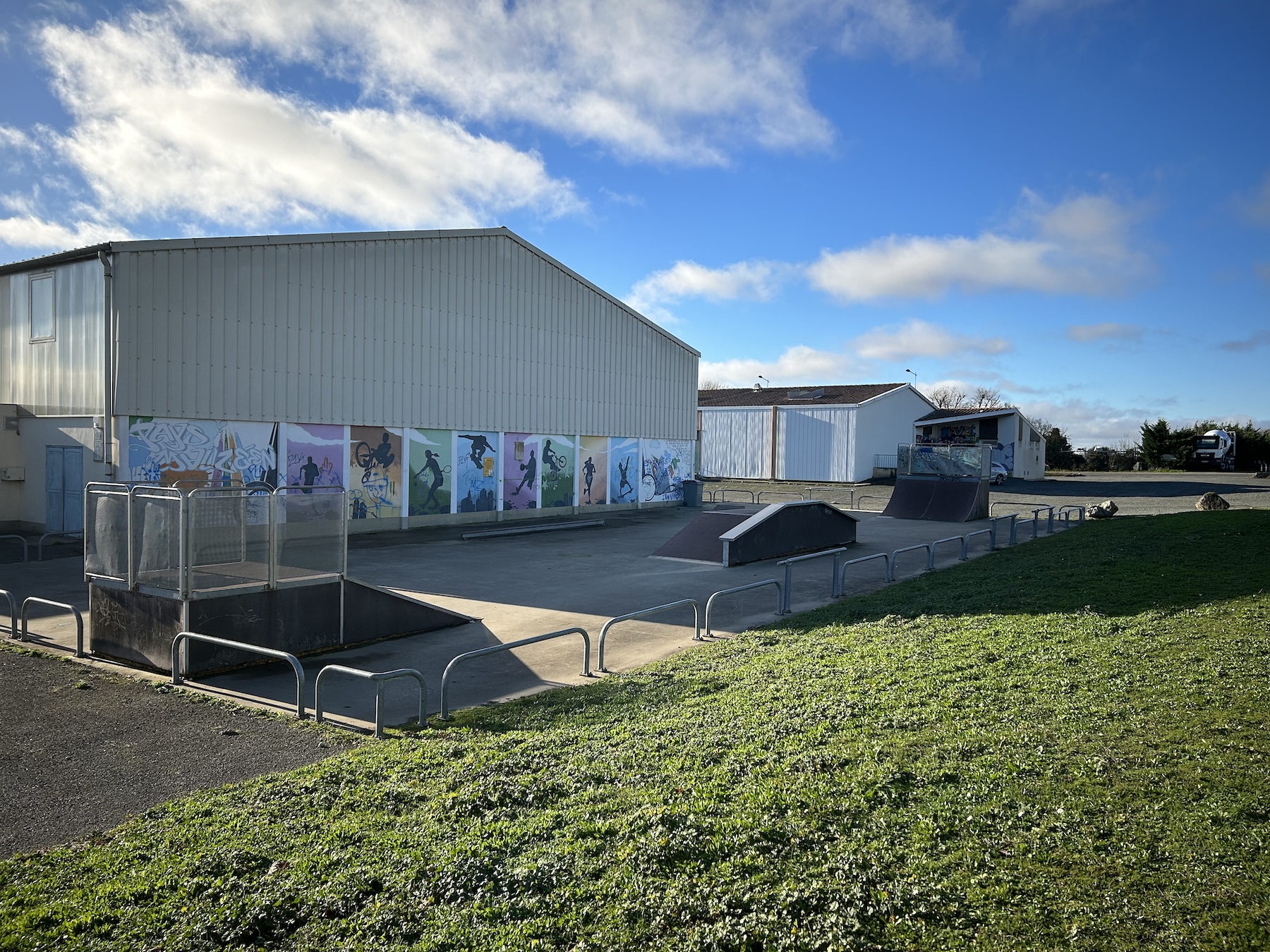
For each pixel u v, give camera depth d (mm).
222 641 8711
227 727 7754
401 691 9094
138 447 19562
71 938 4145
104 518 10500
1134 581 12688
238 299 21453
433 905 4379
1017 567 15969
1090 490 44250
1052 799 5098
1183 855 4379
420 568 18312
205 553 9773
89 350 19938
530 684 9336
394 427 25734
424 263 26531
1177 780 5230
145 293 19594
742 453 55594
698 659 9930
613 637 11703
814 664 9070
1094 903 4035
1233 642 8469
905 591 14172
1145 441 69688
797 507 20922
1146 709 6609
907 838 4785
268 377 22203
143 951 4023
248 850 5023
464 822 5348
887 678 8109
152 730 7660
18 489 22484
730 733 6824
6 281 22719
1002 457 55188
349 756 6859
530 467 31031
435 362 27047
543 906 4312
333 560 11219
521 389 30484
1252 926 3770
